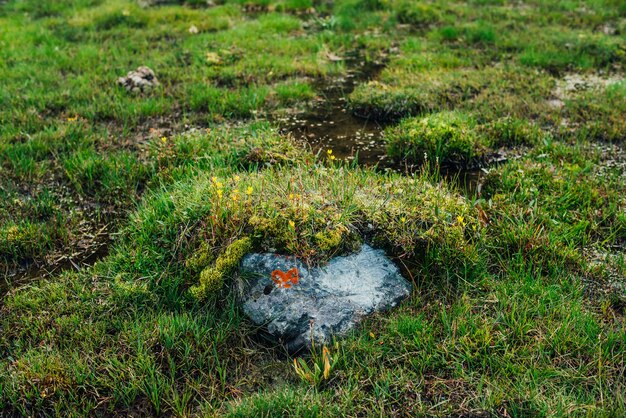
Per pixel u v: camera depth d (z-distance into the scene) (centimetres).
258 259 214
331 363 199
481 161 283
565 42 410
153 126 316
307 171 243
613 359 196
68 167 277
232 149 274
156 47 411
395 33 450
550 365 196
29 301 216
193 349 204
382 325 208
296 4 516
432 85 343
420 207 227
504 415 187
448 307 213
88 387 196
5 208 256
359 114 329
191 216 228
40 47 402
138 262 224
